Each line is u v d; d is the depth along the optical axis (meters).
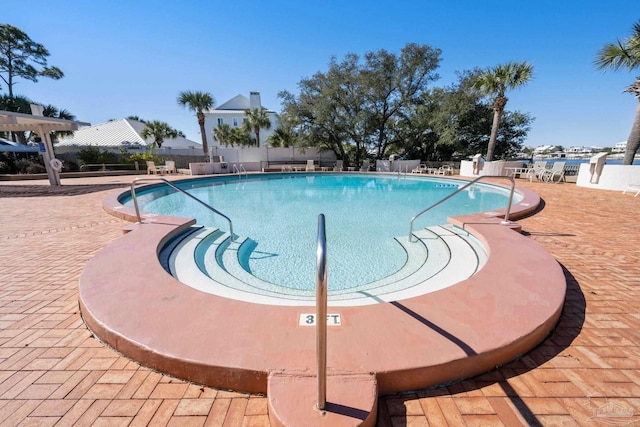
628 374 1.66
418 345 1.66
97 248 3.99
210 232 4.76
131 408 1.44
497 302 2.14
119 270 2.74
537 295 2.25
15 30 19.78
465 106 17.98
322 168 19.12
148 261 2.97
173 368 1.62
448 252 4.11
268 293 3.00
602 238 4.34
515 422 1.36
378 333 1.76
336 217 6.97
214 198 9.76
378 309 2.03
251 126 24.39
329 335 1.74
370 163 20.56
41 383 1.60
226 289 2.95
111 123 24.39
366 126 19.48
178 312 2.02
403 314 1.97
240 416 1.40
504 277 2.57
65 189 10.30
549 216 5.75
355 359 1.54
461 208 7.86
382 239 5.20
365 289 3.13
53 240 4.36
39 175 14.06
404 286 3.19
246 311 2.02
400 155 22.36
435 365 1.52
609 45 9.33
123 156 19.23
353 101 19.12
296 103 19.94
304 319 1.92
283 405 1.29
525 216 5.74
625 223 5.22
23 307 2.44
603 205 6.86
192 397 1.51
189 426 1.35
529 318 1.95
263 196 10.22
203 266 3.65
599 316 2.27
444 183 13.79
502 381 1.60
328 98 18.86
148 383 1.59
